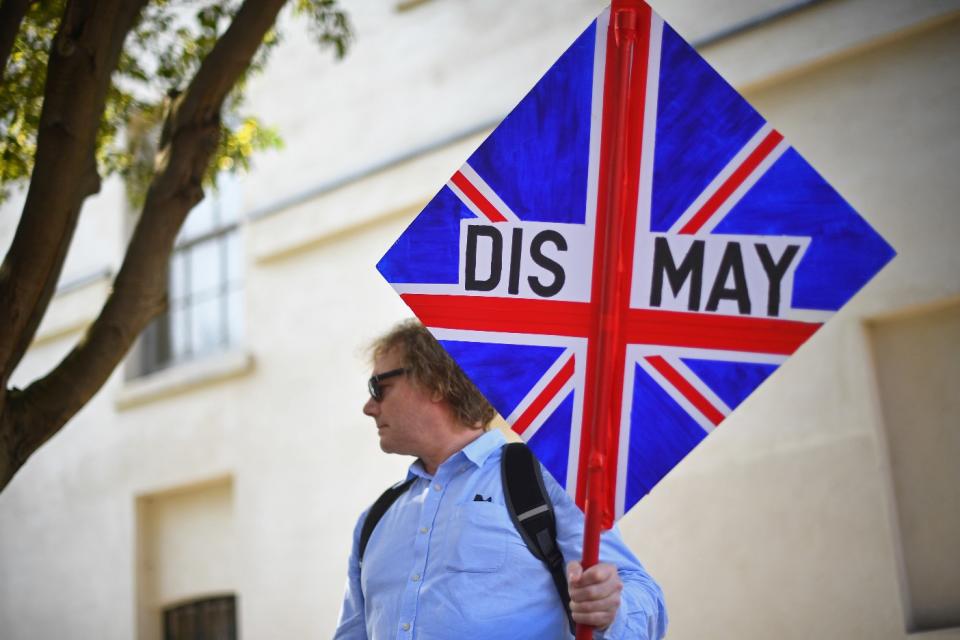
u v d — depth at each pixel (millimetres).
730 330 2344
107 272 9492
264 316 8320
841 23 5801
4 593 9750
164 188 4055
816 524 5605
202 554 8594
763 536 5738
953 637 5102
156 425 8867
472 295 2438
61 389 3746
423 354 3059
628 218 2396
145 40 6047
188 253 9414
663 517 6062
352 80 8070
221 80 4141
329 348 7898
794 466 5699
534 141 2463
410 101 7723
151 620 8836
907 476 5523
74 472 9398
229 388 8438
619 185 2391
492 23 7383
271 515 8016
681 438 2344
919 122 5586
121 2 3779
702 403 2342
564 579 2764
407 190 7555
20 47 5145
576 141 2449
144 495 8930
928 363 5535
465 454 2982
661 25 2424
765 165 2363
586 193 2436
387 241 7707
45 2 5031
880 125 5703
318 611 7629
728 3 6246
